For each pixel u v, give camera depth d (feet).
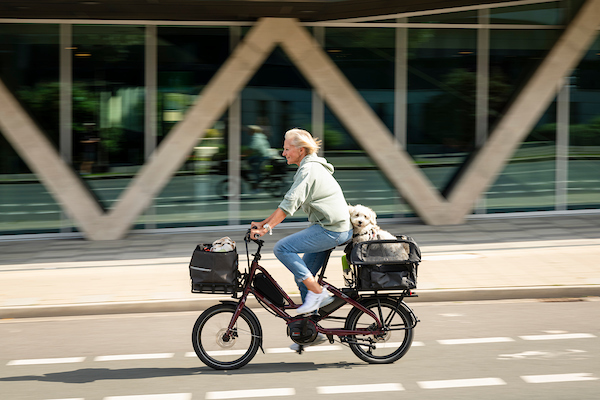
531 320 34.47
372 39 63.10
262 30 59.41
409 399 23.66
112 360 29.12
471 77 64.80
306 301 27.48
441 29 63.77
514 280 41.29
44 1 51.96
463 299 39.19
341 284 40.37
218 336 27.84
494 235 57.11
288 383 25.68
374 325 28.17
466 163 65.26
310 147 27.89
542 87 63.62
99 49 60.08
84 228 58.90
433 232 59.06
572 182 67.67
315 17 59.67
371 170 64.18
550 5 64.28
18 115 57.41
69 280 43.24
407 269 27.61
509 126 63.62
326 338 28.12
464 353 29.07
